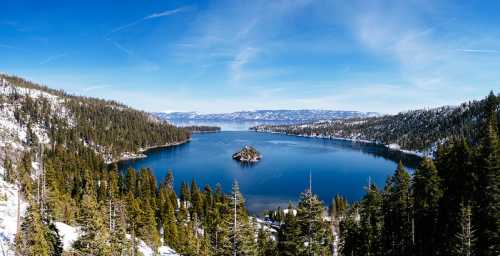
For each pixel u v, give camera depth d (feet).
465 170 152.15
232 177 562.66
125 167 655.76
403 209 165.17
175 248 241.14
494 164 131.85
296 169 636.89
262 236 179.01
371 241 166.09
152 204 298.97
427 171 156.97
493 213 124.98
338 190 476.54
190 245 209.15
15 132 631.56
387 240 169.58
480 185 139.74
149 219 233.35
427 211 155.02
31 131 618.85
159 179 543.80
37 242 116.98
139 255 166.20
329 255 85.81
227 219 92.07
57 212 210.18
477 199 137.08
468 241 111.86
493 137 142.31
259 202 406.21
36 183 274.36
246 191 462.60
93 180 377.30
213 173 596.29
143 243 213.25
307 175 579.07
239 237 87.04
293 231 87.51
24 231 117.60
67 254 115.24
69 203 251.19
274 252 166.61
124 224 151.33
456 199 148.97
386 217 176.96
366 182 524.52
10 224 171.94
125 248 137.18
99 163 568.82
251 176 570.05
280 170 625.00
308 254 83.66
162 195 326.24
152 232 224.74
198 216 303.48
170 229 253.24
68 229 178.40
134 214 229.66
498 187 129.18
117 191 339.98
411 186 169.37
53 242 129.08
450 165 162.50
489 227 124.77
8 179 329.52
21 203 225.15
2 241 139.33
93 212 112.57
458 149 159.84
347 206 303.68
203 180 541.34
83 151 631.97
